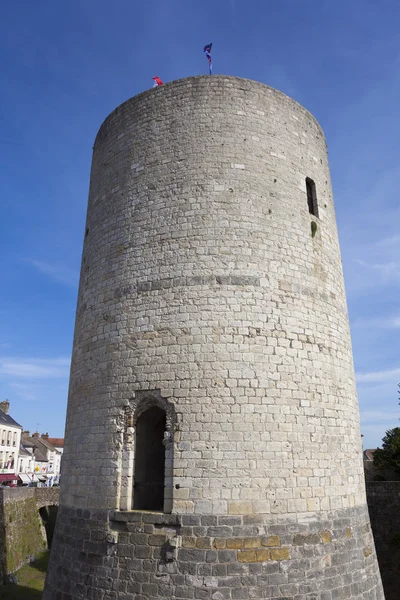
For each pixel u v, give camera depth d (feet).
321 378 47.11
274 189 51.55
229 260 46.93
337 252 58.23
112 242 52.54
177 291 46.39
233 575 37.70
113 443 44.27
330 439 45.68
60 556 45.88
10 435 215.31
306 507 41.42
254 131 52.95
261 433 41.70
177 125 53.11
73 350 55.88
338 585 41.04
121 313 48.39
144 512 40.83
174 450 41.24
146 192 51.83
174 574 38.11
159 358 44.70
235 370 43.14
